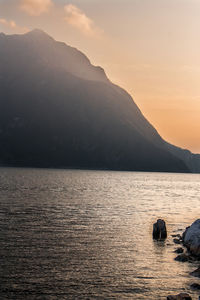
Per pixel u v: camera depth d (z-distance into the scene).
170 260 28.20
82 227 40.56
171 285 22.53
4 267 24.16
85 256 28.05
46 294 20.16
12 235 34.16
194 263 27.53
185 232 36.44
